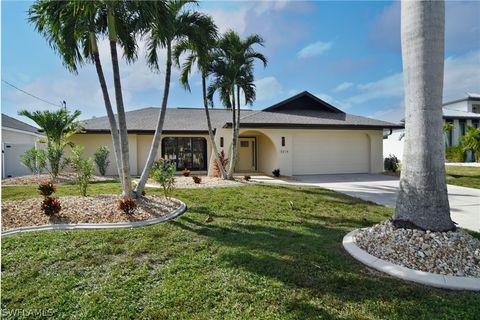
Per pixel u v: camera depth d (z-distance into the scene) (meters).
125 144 7.57
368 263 4.10
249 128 15.45
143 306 3.16
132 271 3.98
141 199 7.93
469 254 4.02
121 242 5.07
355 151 18.09
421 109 4.61
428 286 3.51
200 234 5.57
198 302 3.22
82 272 3.94
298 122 16.33
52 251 4.59
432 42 4.50
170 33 7.57
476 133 24.78
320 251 4.67
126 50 8.13
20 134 21.94
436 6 4.48
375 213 7.48
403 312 2.99
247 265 4.14
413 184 4.68
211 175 15.87
